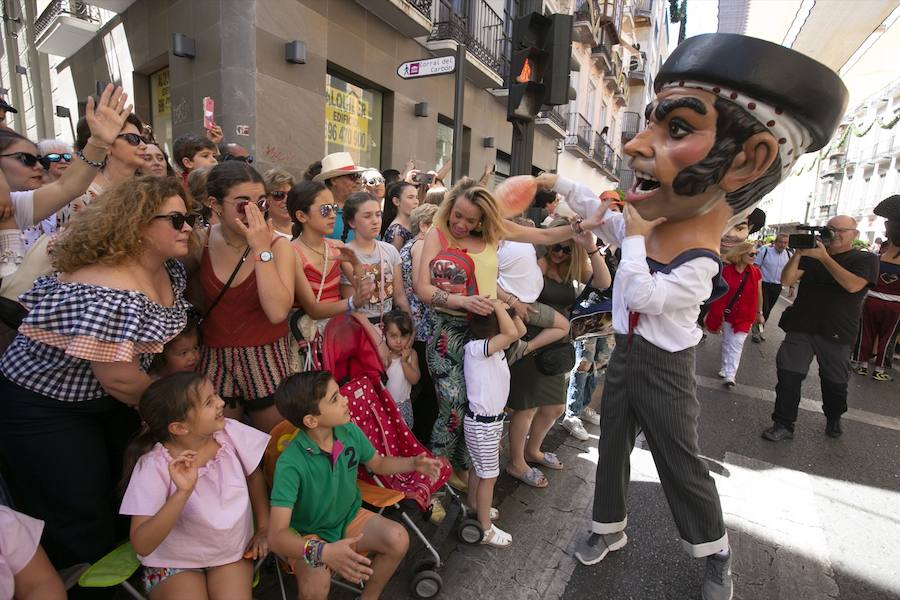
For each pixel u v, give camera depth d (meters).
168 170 2.88
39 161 2.38
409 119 8.77
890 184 19.62
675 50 1.95
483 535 2.43
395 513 2.62
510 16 11.73
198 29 6.13
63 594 1.60
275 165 6.24
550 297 3.07
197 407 1.63
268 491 2.01
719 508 2.10
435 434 2.57
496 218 2.42
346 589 2.11
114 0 7.29
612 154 23.05
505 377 2.38
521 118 4.36
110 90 1.99
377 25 7.72
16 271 1.88
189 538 1.67
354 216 2.98
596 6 17.12
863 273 3.57
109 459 1.88
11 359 1.64
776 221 34.88
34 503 1.70
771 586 2.31
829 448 3.77
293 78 6.37
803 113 1.72
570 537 2.58
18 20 12.27
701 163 1.82
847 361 3.80
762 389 5.10
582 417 4.19
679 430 2.07
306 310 2.38
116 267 1.64
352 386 2.24
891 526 2.81
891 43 11.70
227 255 2.03
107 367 1.57
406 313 2.66
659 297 1.93
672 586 2.26
